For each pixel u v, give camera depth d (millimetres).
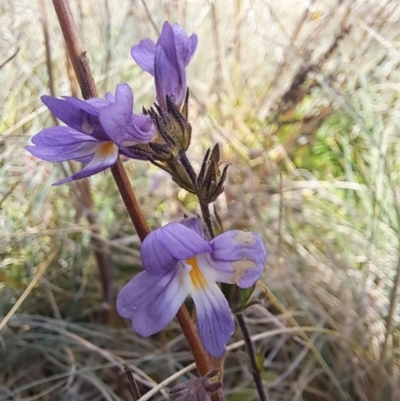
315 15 193
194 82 199
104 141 73
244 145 188
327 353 139
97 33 184
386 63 195
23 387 125
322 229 167
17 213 156
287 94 190
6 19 173
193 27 210
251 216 161
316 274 152
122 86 65
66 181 68
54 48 169
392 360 130
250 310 147
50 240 154
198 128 183
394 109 186
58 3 78
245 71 209
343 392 127
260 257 72
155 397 135
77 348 141
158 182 169
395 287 123
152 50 87
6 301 141
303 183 173
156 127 78
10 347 135
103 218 156
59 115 69
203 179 78
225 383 139
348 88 187
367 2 193
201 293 71
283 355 146
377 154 169
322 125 192
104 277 143
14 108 166
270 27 209
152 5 191
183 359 140
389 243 155
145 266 69
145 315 69
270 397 135
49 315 149
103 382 138
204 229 79
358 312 139
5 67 167
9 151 158
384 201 156
